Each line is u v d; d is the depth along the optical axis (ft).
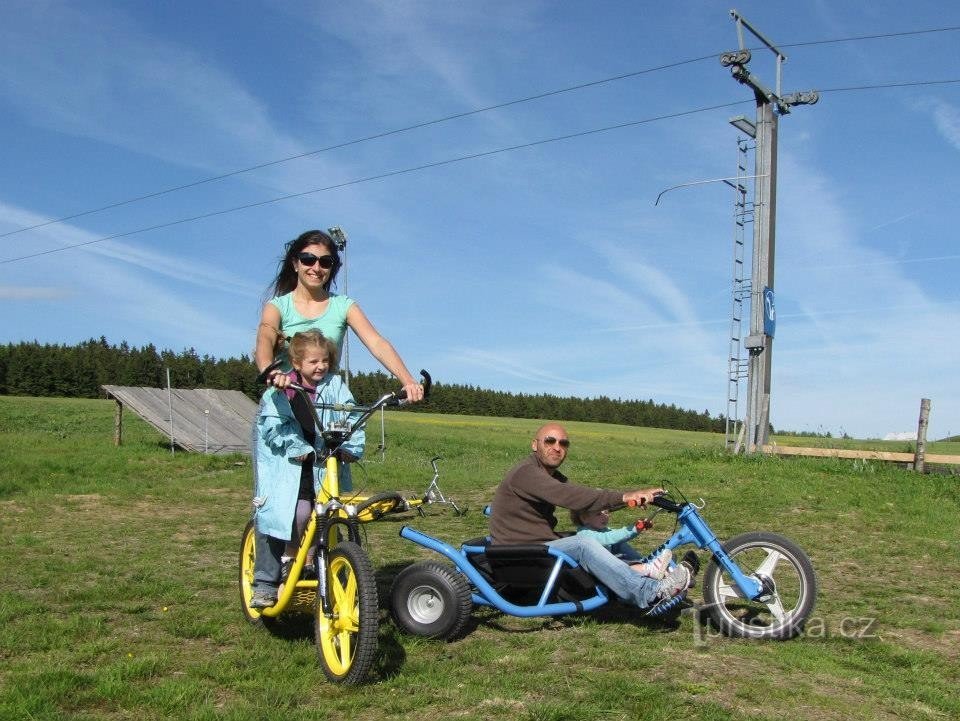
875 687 13.47
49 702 12.10
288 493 14.12
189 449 67.26
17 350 193.36
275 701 12.33
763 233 51.21
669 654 14.83
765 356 50.70
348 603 13.10
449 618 15.42
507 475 17.15
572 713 11.91
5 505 35.83
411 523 31.12
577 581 16.26
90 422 99.71
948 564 23.76
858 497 34.76
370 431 102.58
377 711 12.15
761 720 11.89
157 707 12.13
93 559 23.45
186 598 18.72
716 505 33.94
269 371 13.47
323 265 14.88
